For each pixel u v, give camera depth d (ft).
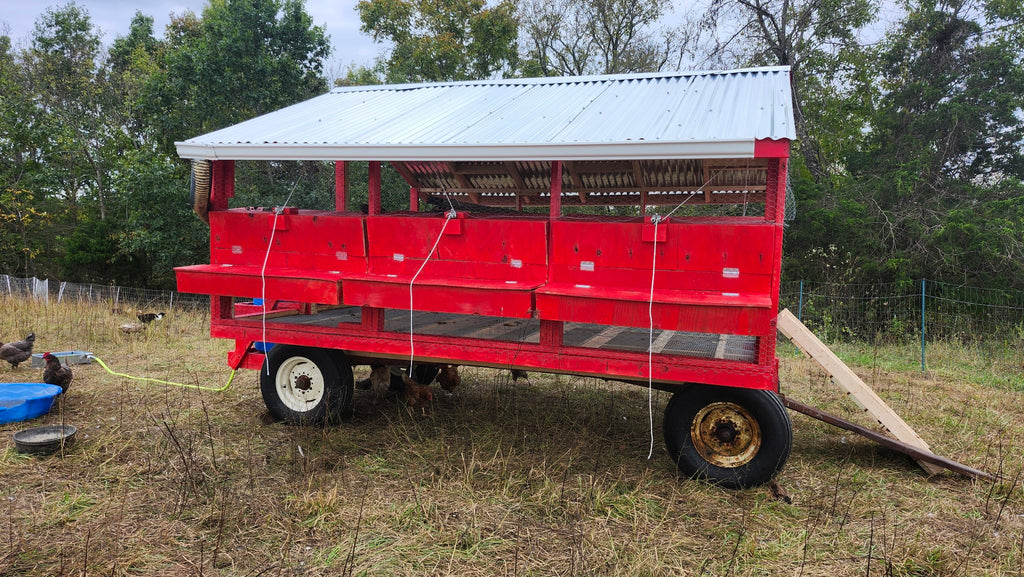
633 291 12.87
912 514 12.76
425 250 14.51
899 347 32.91
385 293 14.40
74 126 77.30
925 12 56.75
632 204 20.58
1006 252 41.19
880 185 46.98
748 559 10.82
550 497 12.88
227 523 11.65
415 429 17.11
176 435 16.35
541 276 13.62
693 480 13.79
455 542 11.12
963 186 49.16
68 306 36.94
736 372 12.55
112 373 22.77
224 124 59.62
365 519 11.91
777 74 16.30
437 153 12.99
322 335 15.96
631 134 12.30
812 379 24.86
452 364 16.78
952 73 54.13
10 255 76.07
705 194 19.53
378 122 15.67
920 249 43.34
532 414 18.75
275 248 15.92
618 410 19.48
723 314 11.89
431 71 69.92
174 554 10.63
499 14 70.08
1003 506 12.71
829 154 59.16
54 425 16.07
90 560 10.32
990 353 31.01
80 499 12.53
